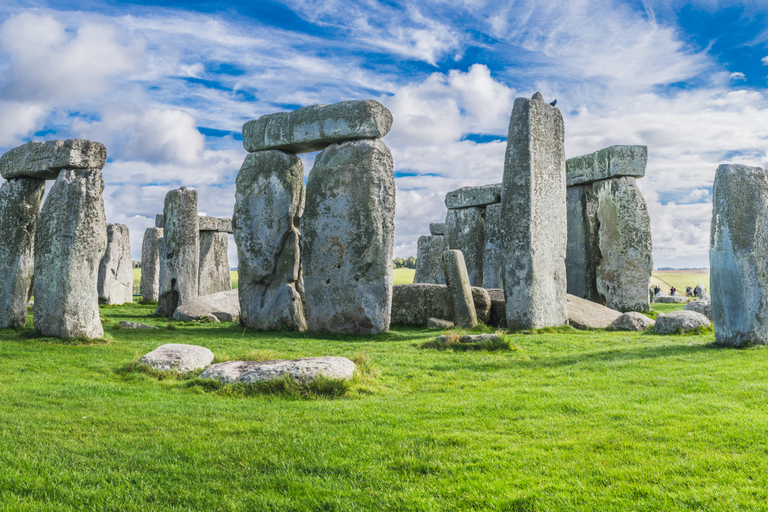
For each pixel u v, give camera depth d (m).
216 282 31.42
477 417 6.27
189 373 8.77
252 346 12.30
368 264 15.10
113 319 18.61
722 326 10.95
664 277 68.19
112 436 5.71
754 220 10.92
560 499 4.04
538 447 5.19
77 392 7.54
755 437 5.17
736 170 11.09
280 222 16.83
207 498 4.29
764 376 7.91
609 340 12.16
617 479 4.38
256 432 5.82
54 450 5.26
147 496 4.35
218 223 30.27
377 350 11.53
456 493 4.25
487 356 10.47
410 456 5.03
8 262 13.66
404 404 6.95
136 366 9.01
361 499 4.21
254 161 17.16
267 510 4.10
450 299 16.42
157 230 30.23
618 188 21.36
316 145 16.53
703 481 4.28
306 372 7.79
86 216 12.27
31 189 13.86
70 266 12.08
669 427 5.57
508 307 14.76
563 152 15.84
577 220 23.02
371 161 15.23
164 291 21.48
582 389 7.62
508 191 14.91
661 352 10.29
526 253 14.50
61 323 12.05
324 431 5.80
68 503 4.23
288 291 16.59
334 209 15.52
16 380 8.30
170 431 5.90
